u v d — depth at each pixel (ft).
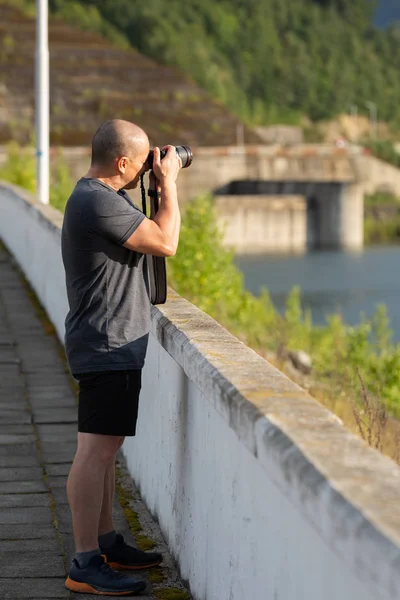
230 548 35.19
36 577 44.73
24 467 63.57
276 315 203.82
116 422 40.24
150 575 44.80
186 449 43.21
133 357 40.04
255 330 157.38
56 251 110.22
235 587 34.55
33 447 68.54
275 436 26.13
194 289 152.46
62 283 105.29
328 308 494.59
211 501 38.22
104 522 44.80
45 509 54.95
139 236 39.17
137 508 54.49
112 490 44.75
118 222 38.99
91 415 40.34
